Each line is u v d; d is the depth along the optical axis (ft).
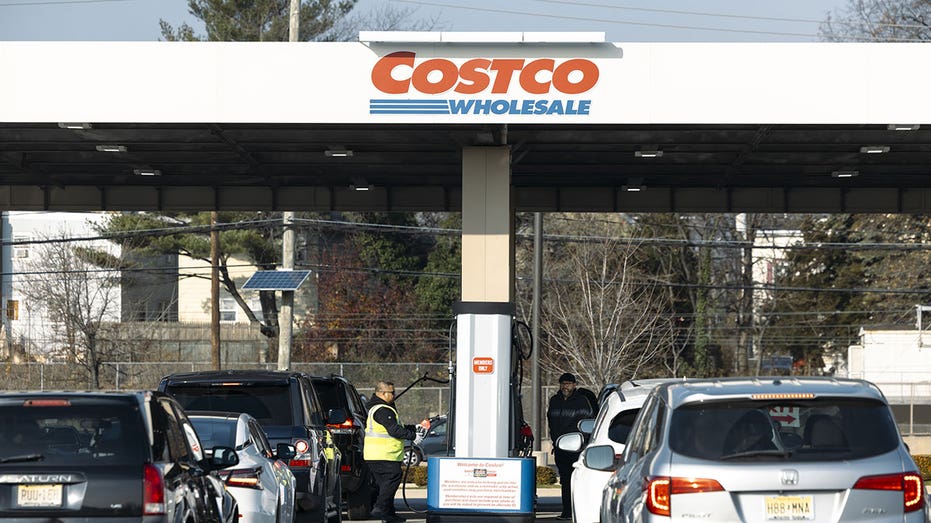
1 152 117.39
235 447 59.00
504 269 99.50
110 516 41.11
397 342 304.30
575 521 62.39
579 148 111.45
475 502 76.95
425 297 316.40
